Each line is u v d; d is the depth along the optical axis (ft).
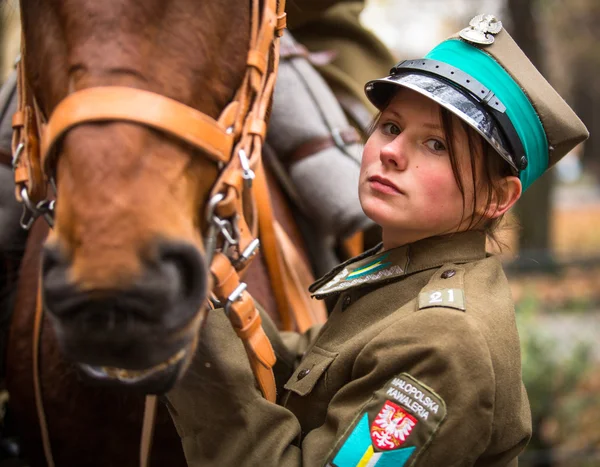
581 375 19.97
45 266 4.44
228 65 5.18
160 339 4.34
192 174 4.79
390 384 5.36
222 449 5.71
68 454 6.95
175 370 4.64
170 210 4.50
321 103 8.46
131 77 4.64
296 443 5.90
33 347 6.89
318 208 8.16
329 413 5.65
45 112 5.17
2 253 7.65
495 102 5.75
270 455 5.60
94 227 4.23
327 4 10.02
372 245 9.57
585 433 19.42
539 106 5.99
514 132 5.83
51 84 4.91
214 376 5.75
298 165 8.22
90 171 4.35
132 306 4.17
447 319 5.41
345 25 10.70
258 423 5.70
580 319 28.12
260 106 5.47
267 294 7.39
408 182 5.80
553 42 62.13
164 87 4.73
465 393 5.19
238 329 5.41
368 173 6.01
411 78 5.90
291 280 7.78
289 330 7.56
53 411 6.81
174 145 4.67
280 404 6.42
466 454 5.22
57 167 4.75
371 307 6.17
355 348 5.89
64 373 6.66
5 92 7.61
